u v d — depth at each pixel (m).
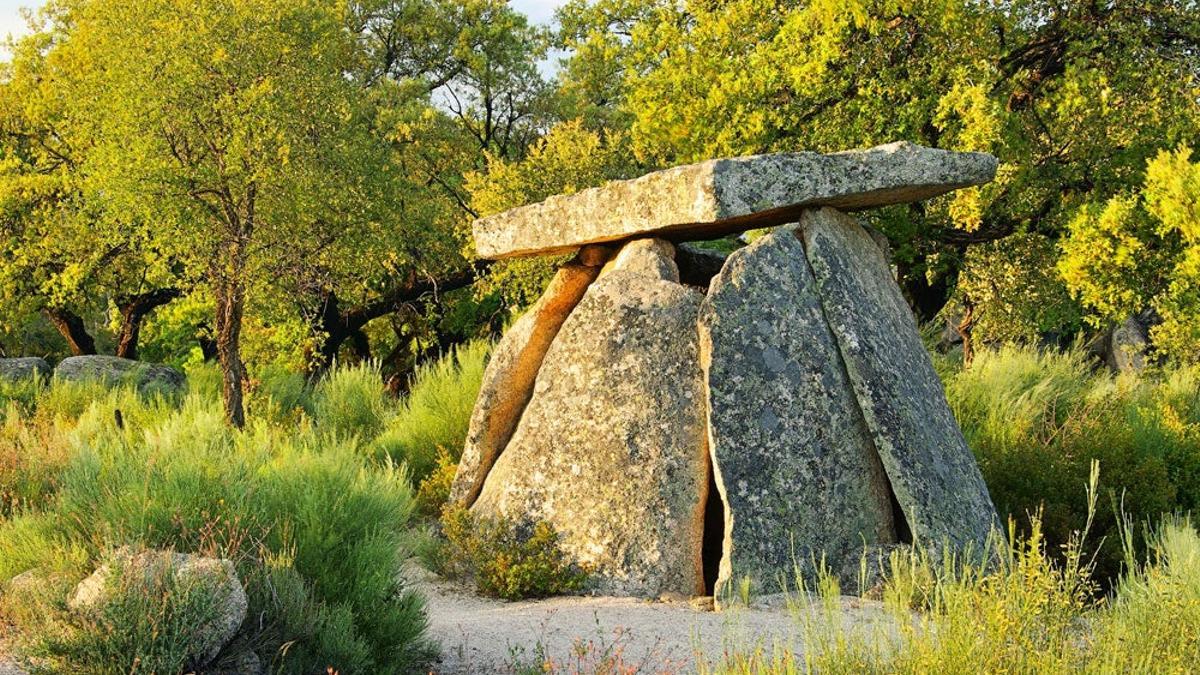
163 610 5.75
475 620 7.76
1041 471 10.37
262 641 6.21
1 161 24.73
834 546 8.61
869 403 8.88
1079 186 17.64
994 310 19.50
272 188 15.42
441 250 25.95
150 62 14.66
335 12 24.17
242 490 7.40
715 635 6.98
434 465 12.60
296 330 19.16
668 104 18.77
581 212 10.15
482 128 31.31
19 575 6.81
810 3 17.94
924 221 17.86
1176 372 15.64
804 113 17.77
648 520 8.82
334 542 7.16
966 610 5.29
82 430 13.28
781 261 9.20
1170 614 5.46
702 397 9.05
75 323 28.92
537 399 9.73
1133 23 17.28
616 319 9.45
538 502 9.37
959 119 16.78
